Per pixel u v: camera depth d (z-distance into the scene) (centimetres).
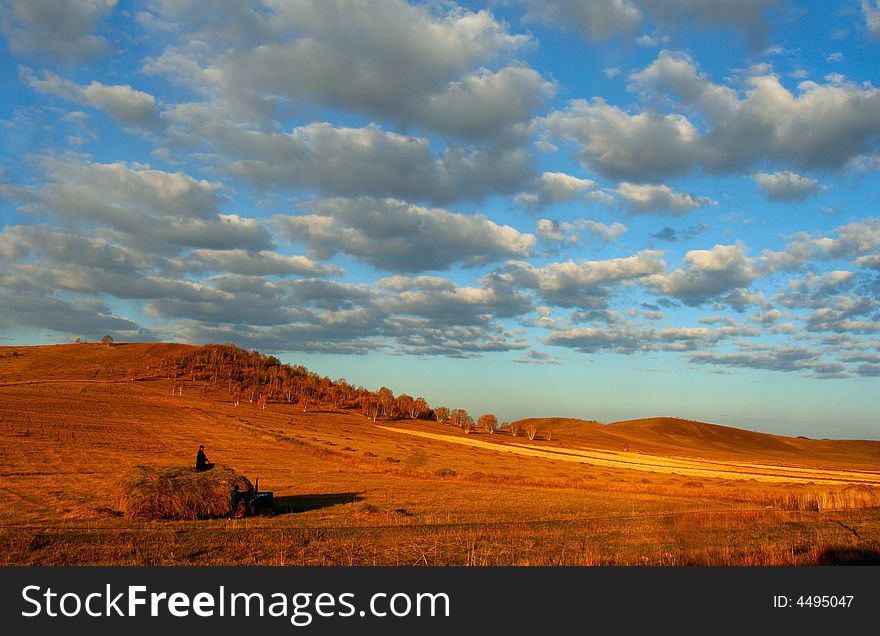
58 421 8950
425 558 2041
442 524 2722
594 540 2411
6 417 8725
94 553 1997
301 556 2036
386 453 8712
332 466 6281
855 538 2633
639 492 4884
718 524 2873
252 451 7338
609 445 19388
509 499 4019
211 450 7044
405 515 2977
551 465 9250
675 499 4409
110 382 17925
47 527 2356
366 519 2848
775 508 3834
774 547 2336
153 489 2742
